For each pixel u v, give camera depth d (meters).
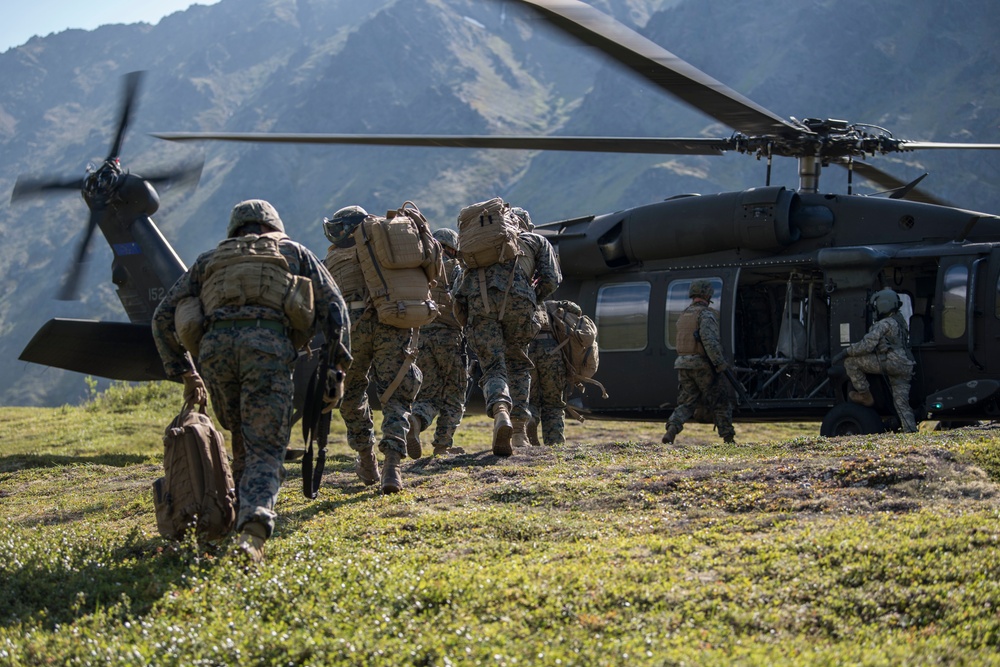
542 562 4.63
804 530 4.84
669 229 12.07
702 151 11.81
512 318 7.77
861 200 11.34
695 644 3.60
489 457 7.90
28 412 17.58
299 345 5.38
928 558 4.25
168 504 4.94
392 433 6.62
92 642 3.82
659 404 12.27
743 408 11.43
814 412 11.29
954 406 10.33
